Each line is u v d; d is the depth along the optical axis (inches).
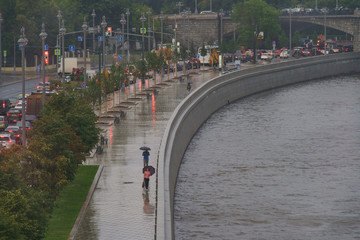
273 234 5438.0
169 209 4525.1
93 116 5920.3
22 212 3356.3
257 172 7588.6
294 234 5447.8
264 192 6702.8
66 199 4712.1
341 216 5930.1
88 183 5157.5
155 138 7071.9
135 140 6963.6
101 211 4448.8
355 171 7706.7
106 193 4896.7
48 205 3818.9
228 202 6318.9
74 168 4662.9
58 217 4308.6
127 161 5949.8
